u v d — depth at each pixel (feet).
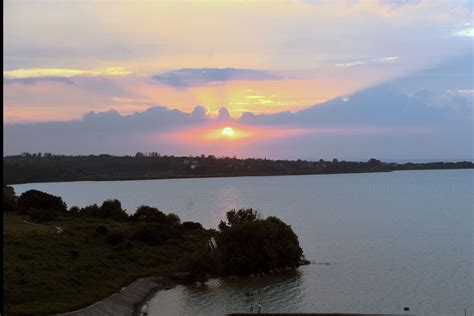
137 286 306.96
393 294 310.04
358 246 494.18
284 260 382.83
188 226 485.15
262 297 303.89
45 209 518.37
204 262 342.03
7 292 231.91
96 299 255.29
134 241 409.49
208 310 273.13
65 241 365.40
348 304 287.69
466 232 594.24
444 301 294.46
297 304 287.07
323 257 436.35
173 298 299.99
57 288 254.47
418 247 487.61
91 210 535.19
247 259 366.84
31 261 291.99
